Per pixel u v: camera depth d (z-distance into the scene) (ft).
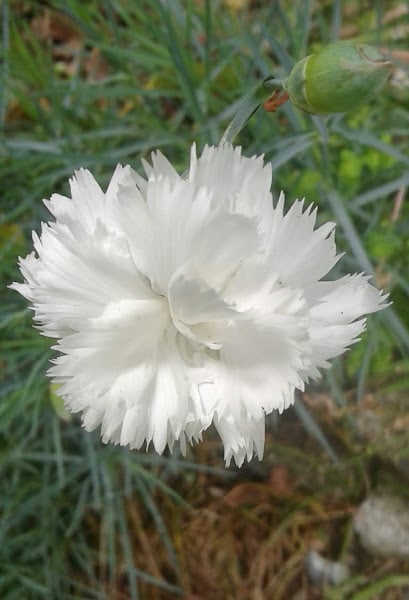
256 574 0.69
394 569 0.66
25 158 0.63
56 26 0.77
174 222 0.31
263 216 0.32
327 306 0.33
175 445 0.66
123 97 0.69
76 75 0.68
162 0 0.66
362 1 0.73
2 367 0.68
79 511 0.66
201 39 0.68
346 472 0.68
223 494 0.70
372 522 0.66
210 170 0.32
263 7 0.70
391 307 0.61
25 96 0.65
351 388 0.67
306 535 0.69
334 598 0.66
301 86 0.34
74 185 0.33
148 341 0.33
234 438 0.33
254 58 0.55
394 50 0.65
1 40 0.71
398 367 0.62
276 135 0.60
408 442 0.65
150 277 0.32
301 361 0.31
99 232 0.32
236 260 0.31
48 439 0.66
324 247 0.32
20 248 0.64
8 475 0.70
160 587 0.70
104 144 0.67
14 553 0.70
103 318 0.32
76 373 0.32
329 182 0.56
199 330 0.32
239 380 0.33
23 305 0.62
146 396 0.32
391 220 0.63
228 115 0.58
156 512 0.66
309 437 0.68
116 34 0.61
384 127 0.65
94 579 0.67
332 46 0.33
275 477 0.69
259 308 0.31
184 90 0.57
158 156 0.32
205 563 0.69
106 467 0.65
